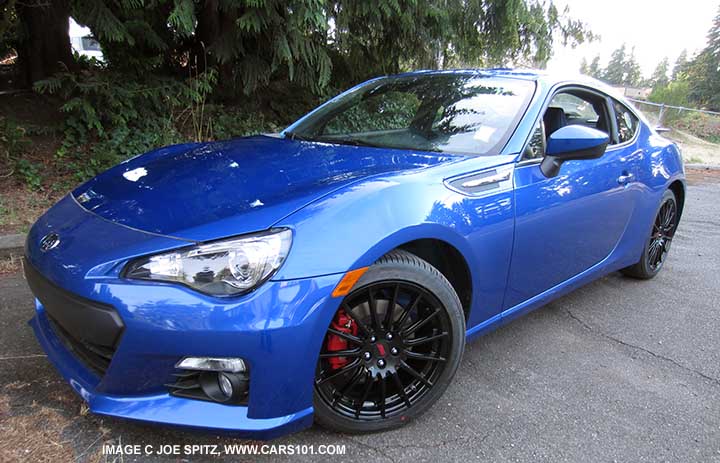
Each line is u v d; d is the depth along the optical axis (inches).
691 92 2193.7
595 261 122.0
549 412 88.0
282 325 62.9
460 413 86.2
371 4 217.9
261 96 277.3
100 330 63.1
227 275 62.5
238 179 82.7
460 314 81.8
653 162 137.1
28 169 184.9
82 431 75.0
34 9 215.9
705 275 161.6
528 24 284.2
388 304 76.0
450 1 254.2
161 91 219.9
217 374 65.5
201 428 64.4
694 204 270.5
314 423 79.8
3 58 243.3
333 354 71.6
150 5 198.1
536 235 96.4
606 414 88.4
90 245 69.1
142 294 61.9
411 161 89.2
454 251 82.6
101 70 221.6
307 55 220.8
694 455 79.4
